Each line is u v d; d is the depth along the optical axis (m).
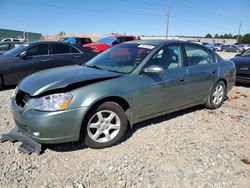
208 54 5.11
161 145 3.64
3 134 3.73
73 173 2.96
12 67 6.92
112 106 3.48
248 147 3.64
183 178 2.88
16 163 3.12
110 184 2.77
